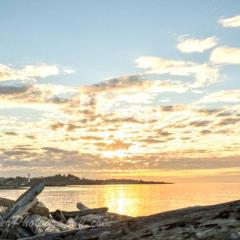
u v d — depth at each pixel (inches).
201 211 213.2
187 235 203.8
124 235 222.2
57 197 5920.3
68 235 244.4
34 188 534.0
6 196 4830.2
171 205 4995.1
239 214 201.6
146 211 3929.6
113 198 6653.5
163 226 214.8
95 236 232.5
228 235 193.9
